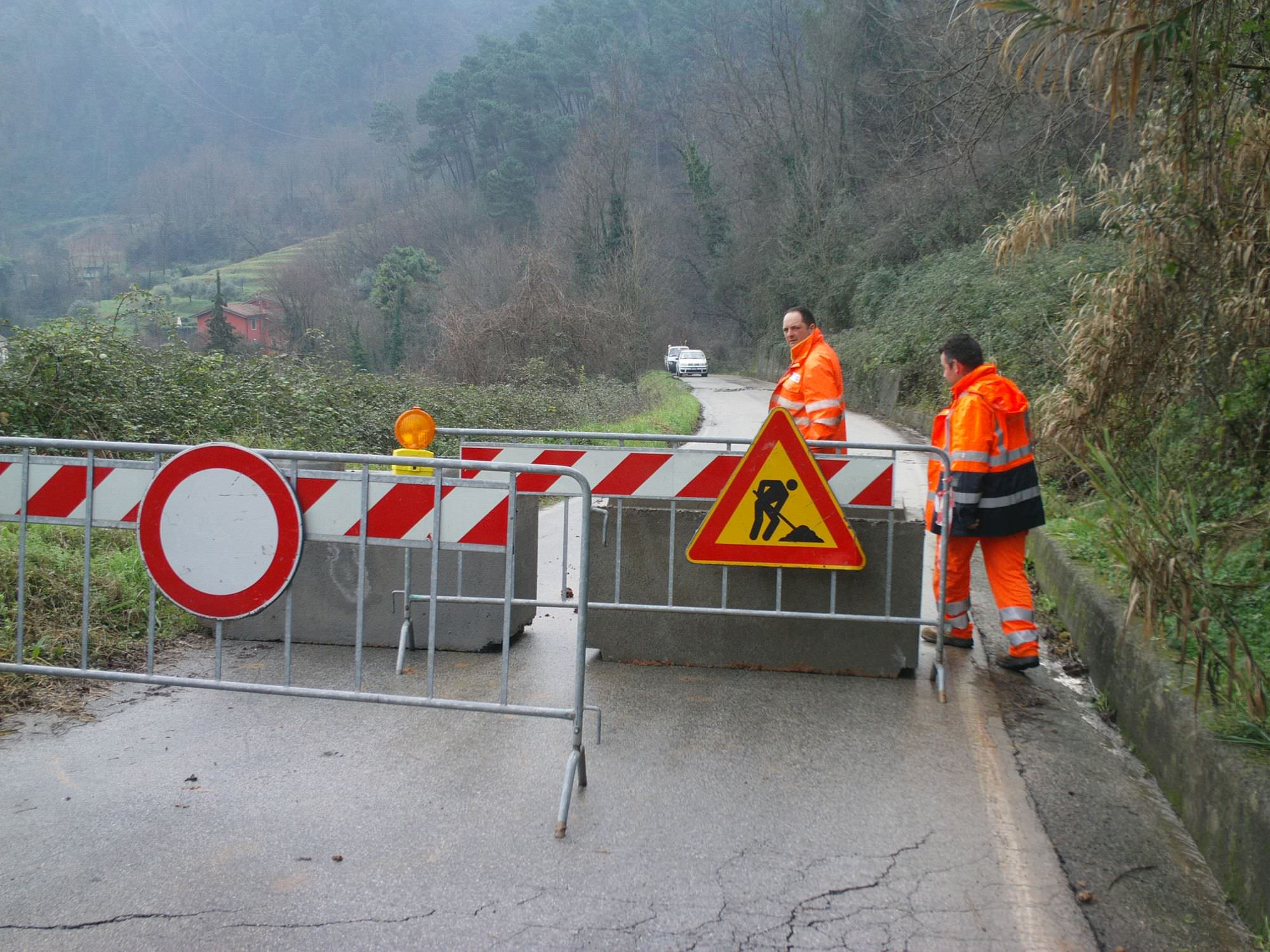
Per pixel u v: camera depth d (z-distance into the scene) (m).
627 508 6.49
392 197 100.19
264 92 139.00
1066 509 9.23
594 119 67.25
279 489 4.53
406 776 4.49
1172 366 7.78
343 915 3.37
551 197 82.62
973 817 4.19
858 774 4.61
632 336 42.81
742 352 68.50
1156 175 7.15
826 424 7.09
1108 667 5.54
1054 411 8.48
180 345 13.70
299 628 6.50
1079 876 3.73
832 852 3.87
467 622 6.39
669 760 4.73
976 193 24.45
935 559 7.53
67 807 4.10
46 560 6.57
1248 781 3.55
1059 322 17.17
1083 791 4.47
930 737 5.07
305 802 4.21
